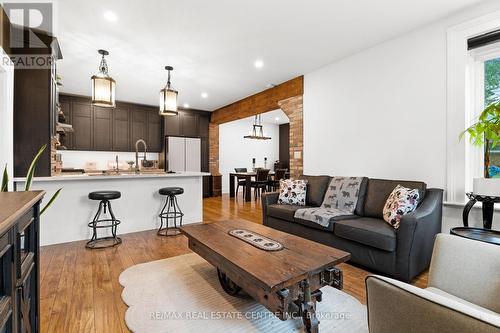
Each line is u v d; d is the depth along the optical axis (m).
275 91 5.07
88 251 2.94
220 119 7.07
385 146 3.27
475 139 2.40
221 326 1.59
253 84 4.96
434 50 2.81
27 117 2.98
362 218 2.82
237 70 4.22
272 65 4.04
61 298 1.91
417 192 2.40
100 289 2.05
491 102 2.62
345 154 3.77
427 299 0.70
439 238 1.40
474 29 2.52
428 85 2.86
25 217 1.10
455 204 2.61
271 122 9.73
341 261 1.64
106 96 3.10
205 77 4.55
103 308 1.79
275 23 2.83
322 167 4.13
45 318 1.66
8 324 0.90
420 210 2.30
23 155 2.97
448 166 2.69
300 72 4.34
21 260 1.10
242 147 9.29
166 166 6.63
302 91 4.48
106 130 6.14
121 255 2.82
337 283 1.59
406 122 3.05
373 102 3.40
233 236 2.12
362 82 3.54
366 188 3.11
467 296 1.22
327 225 2.70
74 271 2.38
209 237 2.09
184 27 2.89
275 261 1.58
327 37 3.16
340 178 3.38
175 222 3.88
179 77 4.54
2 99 2.47
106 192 3.15
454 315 0.64
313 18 2.73
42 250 2.96
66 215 3.26
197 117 7.35
